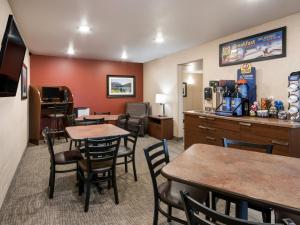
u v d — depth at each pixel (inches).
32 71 229.9
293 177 49.4
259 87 138.7
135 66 289.0
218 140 134.4
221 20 129.5
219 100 153.6
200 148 74.9
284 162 59.9
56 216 87.5
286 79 123.8
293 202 38.3
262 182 46.8
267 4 107.5
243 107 133.4
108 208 93.6
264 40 135.0
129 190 110.7
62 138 229.0
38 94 206.2
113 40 173.6
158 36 162.6
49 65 237.6
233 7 111.5
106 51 215.5
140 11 115.9
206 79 182.7
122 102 282.2
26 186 115.4
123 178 125.5
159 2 105.5
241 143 79.0
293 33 120.3
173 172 52.7
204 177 49.6
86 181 93.3
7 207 94.3
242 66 146.3
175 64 226.1
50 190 103.0
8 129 109.0
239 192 42.2
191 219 39.0
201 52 188.1
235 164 58.4
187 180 48.1
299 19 117.6
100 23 134.3
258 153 68.9
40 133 218.1
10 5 107.7
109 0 103.1
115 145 97.2
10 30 84.2
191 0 103.2
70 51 215.8
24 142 176.2
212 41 175.0
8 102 109.2
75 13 118.3
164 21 131.3
